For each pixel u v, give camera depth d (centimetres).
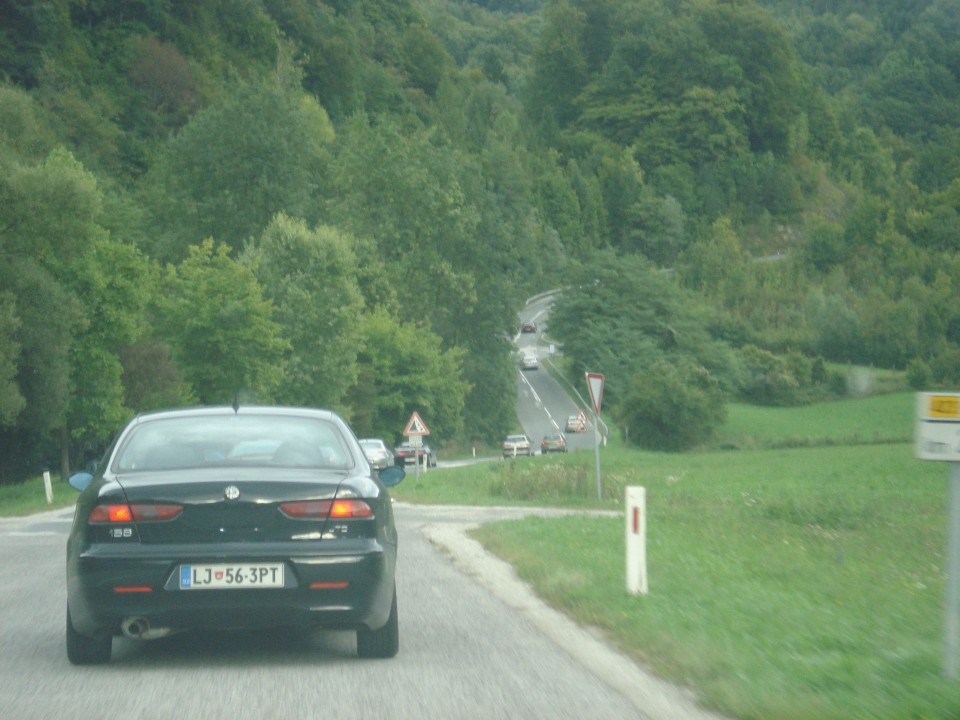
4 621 1322
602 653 1093
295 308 8456
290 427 1112
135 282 6619
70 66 14150
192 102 15400
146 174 12875
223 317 7600
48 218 5666
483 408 11706
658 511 3500
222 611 966
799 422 13675
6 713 862
